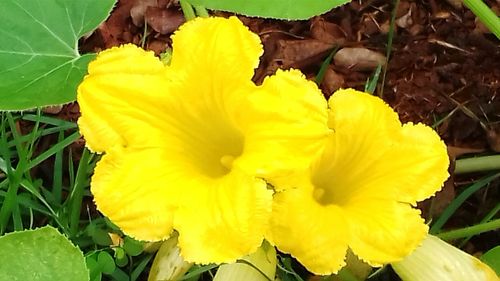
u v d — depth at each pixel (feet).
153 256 2.57
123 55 2.03
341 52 2.92
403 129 2.09
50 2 2.46
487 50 2.93
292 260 2.56
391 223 2.04
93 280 2.44
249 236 1.91
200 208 1.96
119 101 2.02
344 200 2.13
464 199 2.66
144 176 2.00
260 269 2.20
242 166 1.94
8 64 2.40
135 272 2.53
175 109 2.03
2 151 2.62
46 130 2.72
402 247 2.04
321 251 1.98
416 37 2.96
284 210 1.97
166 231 1.98
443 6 2.99
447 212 2.65
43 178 2.80
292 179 1.95
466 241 2.68
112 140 2.02
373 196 2.07
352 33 2.97
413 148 2.08
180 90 2.02
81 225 2.68
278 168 1.92
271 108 1.95
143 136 2.02
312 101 1.94
